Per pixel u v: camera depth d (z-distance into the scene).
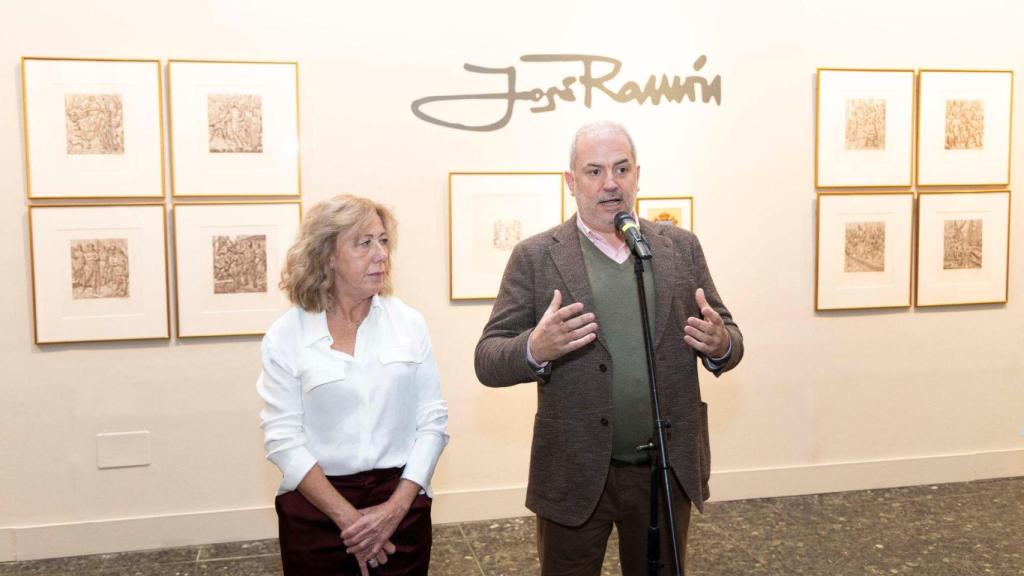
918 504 4.12
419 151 3.85
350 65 3.76
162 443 3.69
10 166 3.50
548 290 2.23
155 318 3.63
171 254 3.65
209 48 3.63
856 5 4.18
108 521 3.64
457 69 3.86
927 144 4.28
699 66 4.07
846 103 4.18
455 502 3.97
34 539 3.58
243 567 3.50
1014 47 4.36
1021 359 4.50
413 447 2.08
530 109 3.93
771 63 4.13
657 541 1.95
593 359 2.16
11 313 3.54
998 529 3.79
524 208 3.94
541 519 2.26
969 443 4.48
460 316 3.94
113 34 3.55
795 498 4.24
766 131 4.14
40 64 3.47
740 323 4.18
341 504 1.94
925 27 4.26
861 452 4.36
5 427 3.56
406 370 2.06
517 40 3.90
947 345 4.41
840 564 3.43
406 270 3.87
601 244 2.24
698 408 2.23
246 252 3.70
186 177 3.63
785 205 4.18
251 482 3.78
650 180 4.06
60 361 3.59
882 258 4.28
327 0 3.72
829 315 4.27
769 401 4.24
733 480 4.22
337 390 1.98
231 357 3.73
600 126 2.20
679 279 2.22
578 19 3.96
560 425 2.18
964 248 4.36
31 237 3.50
